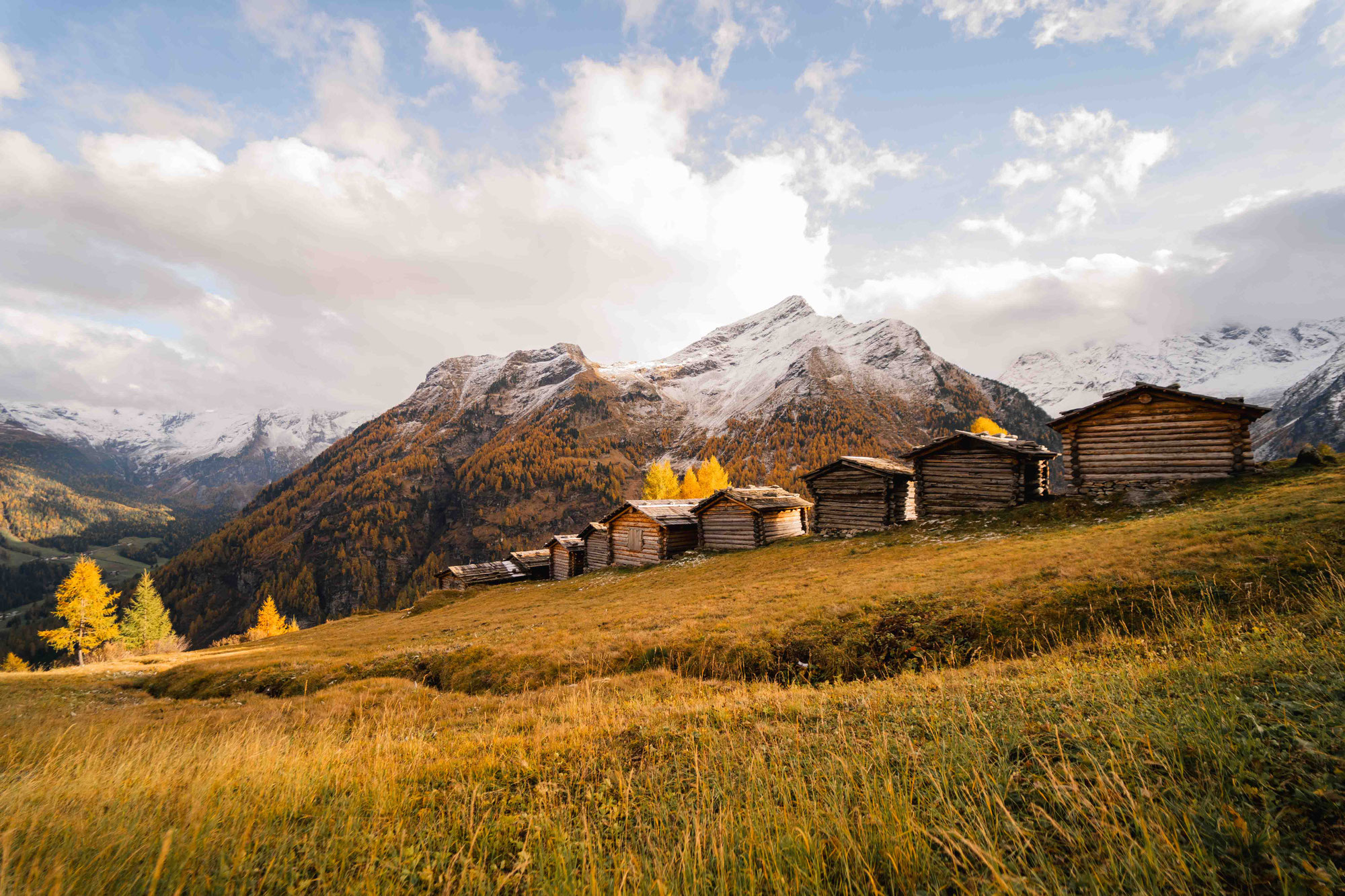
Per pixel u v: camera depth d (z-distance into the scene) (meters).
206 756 8.41
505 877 4.24
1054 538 20.03
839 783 4.97
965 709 6.47
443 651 20.22
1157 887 3.05
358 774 6.99
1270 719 4.45
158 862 3.89
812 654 13.12
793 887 3.62
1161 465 24.45
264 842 4.89
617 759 6.95
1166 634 9.37
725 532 38.59
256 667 23.03
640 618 19.83
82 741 10.91
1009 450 27.69
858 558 25.28
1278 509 15.44
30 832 4.57
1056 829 3.67
